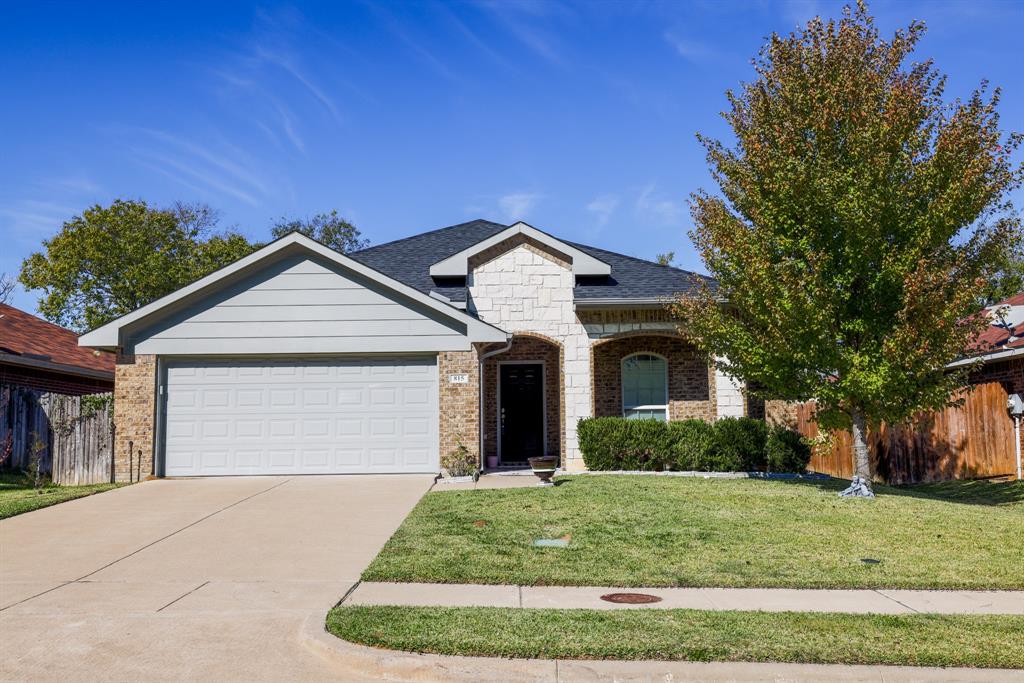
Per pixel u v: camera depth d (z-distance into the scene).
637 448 17.06
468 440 16.33
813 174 12.85
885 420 13.75
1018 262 27.42
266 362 16.53
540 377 19.86
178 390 16.42
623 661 5.73
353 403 16.55
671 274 19.73
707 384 19.27
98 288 40.62
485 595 7.59
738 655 5.78
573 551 9.24
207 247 42.22
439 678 5.53
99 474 16.14
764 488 14.06
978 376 18.78
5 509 12.05
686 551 9.26
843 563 8.77
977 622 6.66
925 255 12.90
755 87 14.29
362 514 11.83
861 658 5.76
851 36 13.45
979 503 14.35
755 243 13.45
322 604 7.31
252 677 5.61
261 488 14.38
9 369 19.22
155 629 6.61
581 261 18.62
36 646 6.21
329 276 16.62
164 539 10.21
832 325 13.27
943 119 13.05
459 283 19.08
